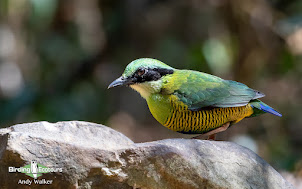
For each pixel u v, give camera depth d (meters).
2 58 17.72
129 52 17.30
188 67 16.17
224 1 14.95
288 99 15.77
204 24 16.56
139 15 17.19
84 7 17.36
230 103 7.65
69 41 17.22
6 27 16.62
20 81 17.55
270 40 14.77
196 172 6.06
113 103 17.00
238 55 15.04
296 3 14.96
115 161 5.84
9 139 5.57
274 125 15.15
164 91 7.67
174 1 17.41
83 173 5.75
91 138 6.03
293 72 15.71
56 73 16.72
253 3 14.68
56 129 6.09
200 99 7.55
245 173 6.30
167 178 6.00
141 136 15.61
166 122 7.86
